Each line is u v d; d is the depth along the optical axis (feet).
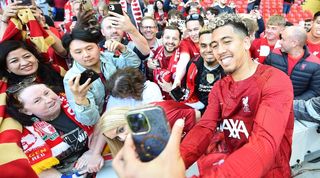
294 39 8.13
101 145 5.67
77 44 5.91
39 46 6.88
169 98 8.39
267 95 3.42
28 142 5.43
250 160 2.61
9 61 6.08
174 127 1.90
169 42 8.90
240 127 3.91
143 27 10.02
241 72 3.75
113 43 6.54
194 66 7.57
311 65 8.20
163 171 1.81
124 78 5.59
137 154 1.96
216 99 4.25
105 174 5.61
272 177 3.86
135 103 5.56
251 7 20.77
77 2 12.23
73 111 5.62
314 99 7.52
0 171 4.89
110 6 6.90
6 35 6.57
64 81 5.96
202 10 17.57
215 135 4.64
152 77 8.79
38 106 5.35
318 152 8.59
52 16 18.54
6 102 5.55
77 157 5.90
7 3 7.61
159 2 19.44
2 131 5.28
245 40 3.63
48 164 5.38
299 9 20.02
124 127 4.71
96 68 6.33
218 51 3.62
